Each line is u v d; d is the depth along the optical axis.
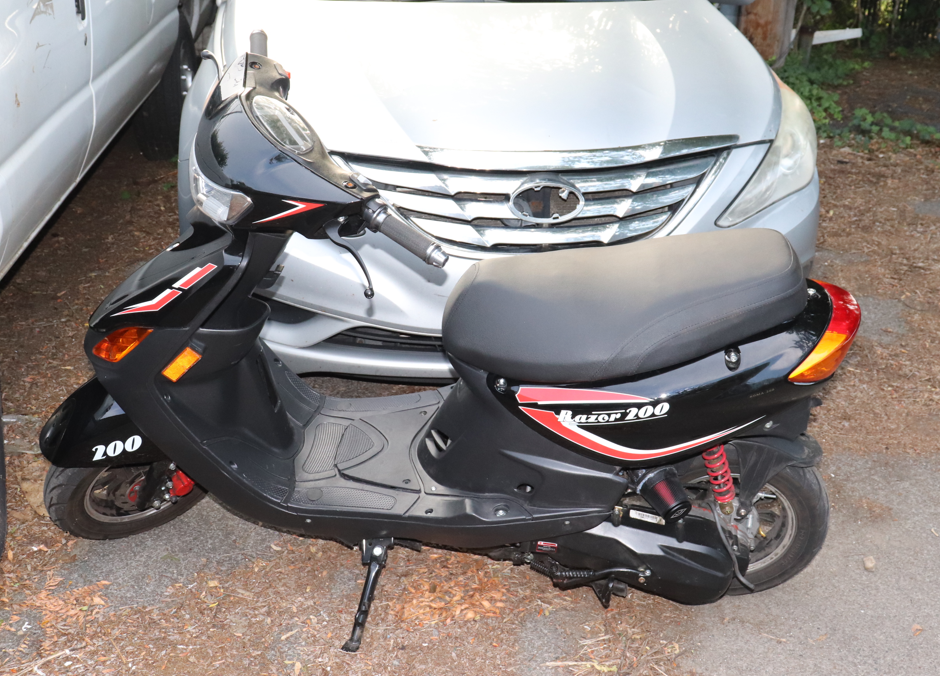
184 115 3.45
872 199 5.67
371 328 3.03
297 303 2.95
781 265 2.07
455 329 2.15
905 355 3.98
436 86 3.09
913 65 9.12
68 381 3.69
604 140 2.96
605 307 2.02
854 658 2.50
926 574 2.81
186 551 2.88
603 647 2.55
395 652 2.53
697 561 2.38
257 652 2.52
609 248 2.22
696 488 2.55
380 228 1.87
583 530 2.34
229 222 1.99
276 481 2.48
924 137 6.72
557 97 3.08
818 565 2.85
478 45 3.34
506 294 2.10
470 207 2.90
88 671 2.43
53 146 3.30
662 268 2.09
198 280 2.15
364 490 2.46
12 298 4.26
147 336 2.20
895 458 3.33
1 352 3.85
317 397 2.84
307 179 1.89
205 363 2.30
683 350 1.99
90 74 3.72
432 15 3.54
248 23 3.52
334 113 2.97
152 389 2.29
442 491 2.44
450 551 2.92
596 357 1.99
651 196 3.01
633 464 2.20
